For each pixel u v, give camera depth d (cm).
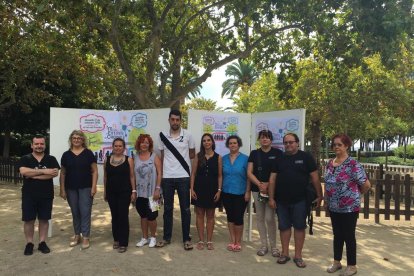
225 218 916
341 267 557
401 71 1634
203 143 641
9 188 1384
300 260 573
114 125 785
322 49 1041
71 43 1045
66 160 644
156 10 1170
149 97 1132
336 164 542
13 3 1123
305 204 566
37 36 1073
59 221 848
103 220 871
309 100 1691
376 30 898
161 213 955
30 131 2353
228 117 762
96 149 771
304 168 566
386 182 924
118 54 1028
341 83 1120
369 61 1504
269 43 1241
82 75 1518
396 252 661
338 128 1980
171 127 649
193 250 641
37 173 604
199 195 639
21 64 1566
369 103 1616
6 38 1380
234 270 548
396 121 2241
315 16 967
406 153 4662
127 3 961
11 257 593
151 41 1064
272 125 711
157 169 643
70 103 2298
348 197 527
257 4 1031
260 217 635
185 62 1312
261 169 612
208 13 1223
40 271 532
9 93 1669
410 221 941
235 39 1251
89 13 941
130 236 729
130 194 638
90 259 587
